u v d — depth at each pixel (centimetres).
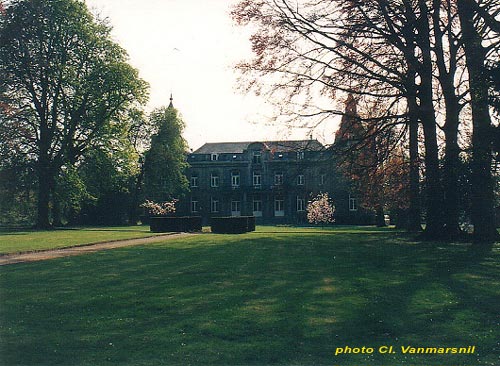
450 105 2123
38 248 1895
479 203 2008
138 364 523
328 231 3516
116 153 4494
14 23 3588
